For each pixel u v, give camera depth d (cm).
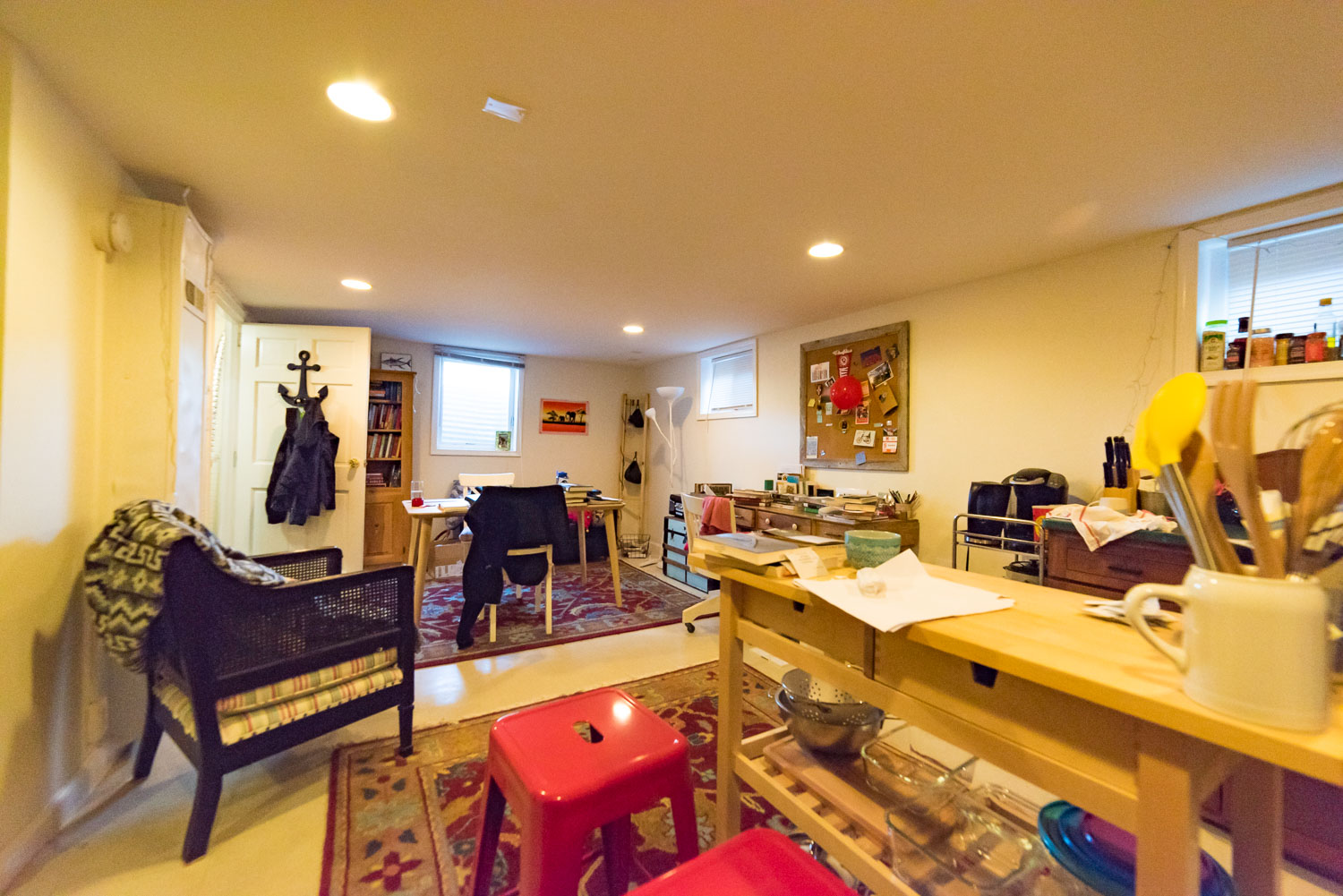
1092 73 130
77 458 156
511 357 531
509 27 118
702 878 71
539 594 387
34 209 133
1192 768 57
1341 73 127
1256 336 198
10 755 126
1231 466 54
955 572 114
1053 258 251
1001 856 91
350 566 377
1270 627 50
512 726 112
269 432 368
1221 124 149
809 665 105
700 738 197
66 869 130
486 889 112
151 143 166
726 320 384
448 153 170
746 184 188
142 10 114
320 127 157
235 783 166
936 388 305
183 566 133
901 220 214
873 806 102
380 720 206
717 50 125
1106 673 62
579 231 230
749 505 370
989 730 77
